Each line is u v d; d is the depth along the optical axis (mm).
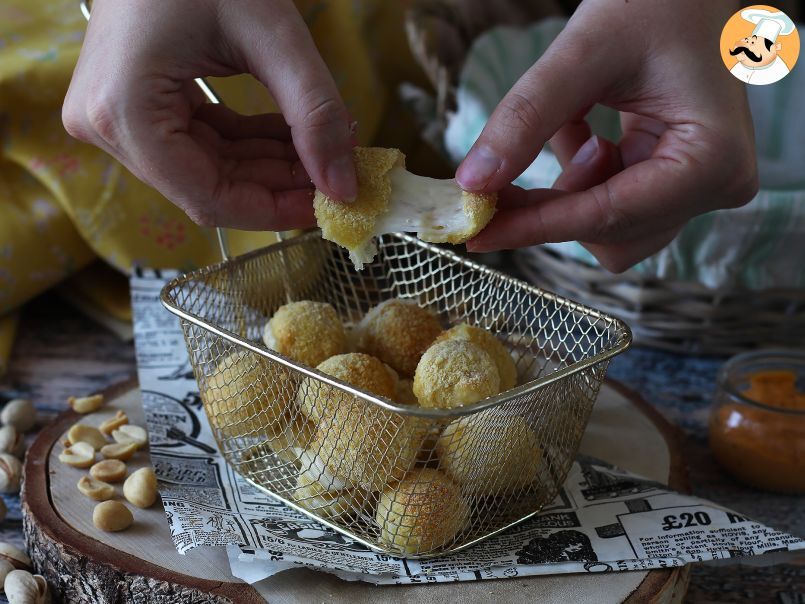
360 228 317
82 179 508
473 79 523
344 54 599
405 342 373
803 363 430
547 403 315
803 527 386
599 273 483
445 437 314
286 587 307
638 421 411
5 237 502
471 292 417
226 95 501
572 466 370
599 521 338
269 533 320
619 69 304
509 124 292
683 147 311
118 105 292
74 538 328
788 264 454
